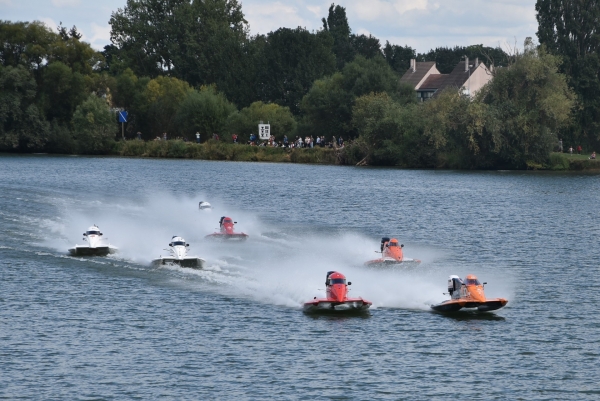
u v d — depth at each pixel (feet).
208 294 559.79
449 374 412.77
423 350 447.83
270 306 532.73
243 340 461.37
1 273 616.80
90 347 447.83
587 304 545.03
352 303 518.78
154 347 449.06
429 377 408.67
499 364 427.33
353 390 391.86
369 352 443.32
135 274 616.39
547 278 627.87
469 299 515.09
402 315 516.73
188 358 432.66
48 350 442.50
